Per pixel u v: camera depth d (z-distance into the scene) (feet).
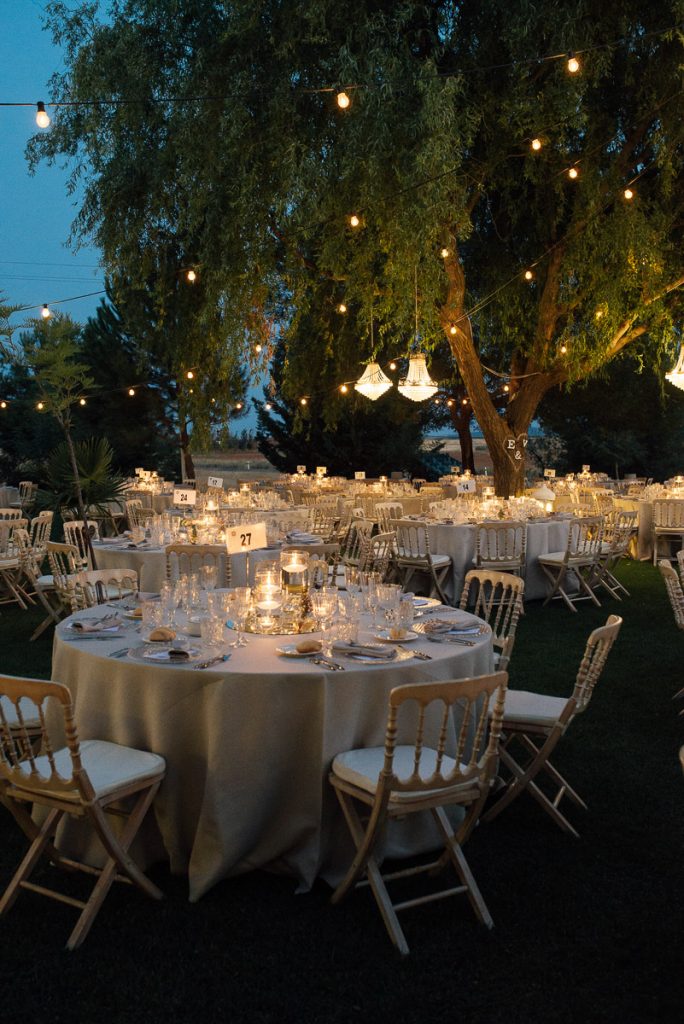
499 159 34.71
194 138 31.50
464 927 10.48
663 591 32.89
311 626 13.55
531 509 33.40
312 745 11.11
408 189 29.55
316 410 78.02
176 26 33.04
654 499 41.73
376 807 10.08
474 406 40.73
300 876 11.23
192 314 40.78
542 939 10.25
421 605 15.57
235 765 11.04
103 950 9.96
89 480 32.71
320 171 30.27
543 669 21.44
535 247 40.04
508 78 31.96
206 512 34.04
